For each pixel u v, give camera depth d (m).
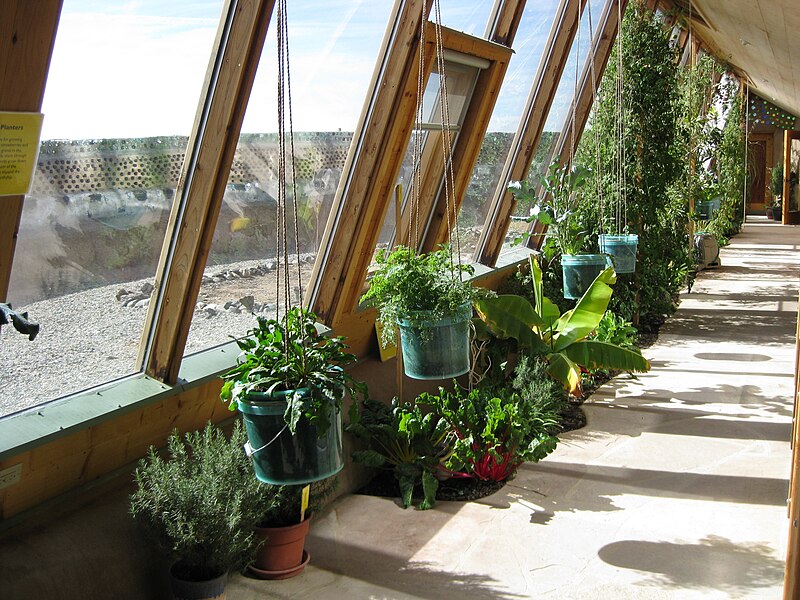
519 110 7.05
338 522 4.84
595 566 4.23
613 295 9.22
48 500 3.50
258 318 3.38
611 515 4.86
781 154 24.34
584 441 6.17
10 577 3.13
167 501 3.55
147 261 3.51
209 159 3.39
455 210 6.13
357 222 4.79
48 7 2.46
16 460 3.14
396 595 3.97
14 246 2.82
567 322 6.69
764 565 4.18
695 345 9.16
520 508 5.00
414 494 5.20
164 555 3.79
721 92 16.11
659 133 9.25
